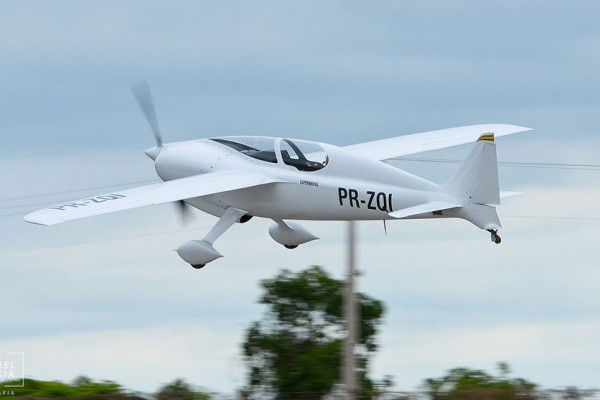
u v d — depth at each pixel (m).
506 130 80.50
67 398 45.28
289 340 51.12
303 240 75.19
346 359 41.62
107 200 64.19
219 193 70.00
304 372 49.41
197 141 74.12
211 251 68.31
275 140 68.44
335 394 48.47
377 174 63.12
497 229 59.41
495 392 42.09
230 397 44.81
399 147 76.69
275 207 67.81
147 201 63.69
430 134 80.44
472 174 59.81
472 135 79.12
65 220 60.19
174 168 72.75
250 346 51.53
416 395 42.97
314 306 52.03
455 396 42.34
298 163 66.50
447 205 60.03
